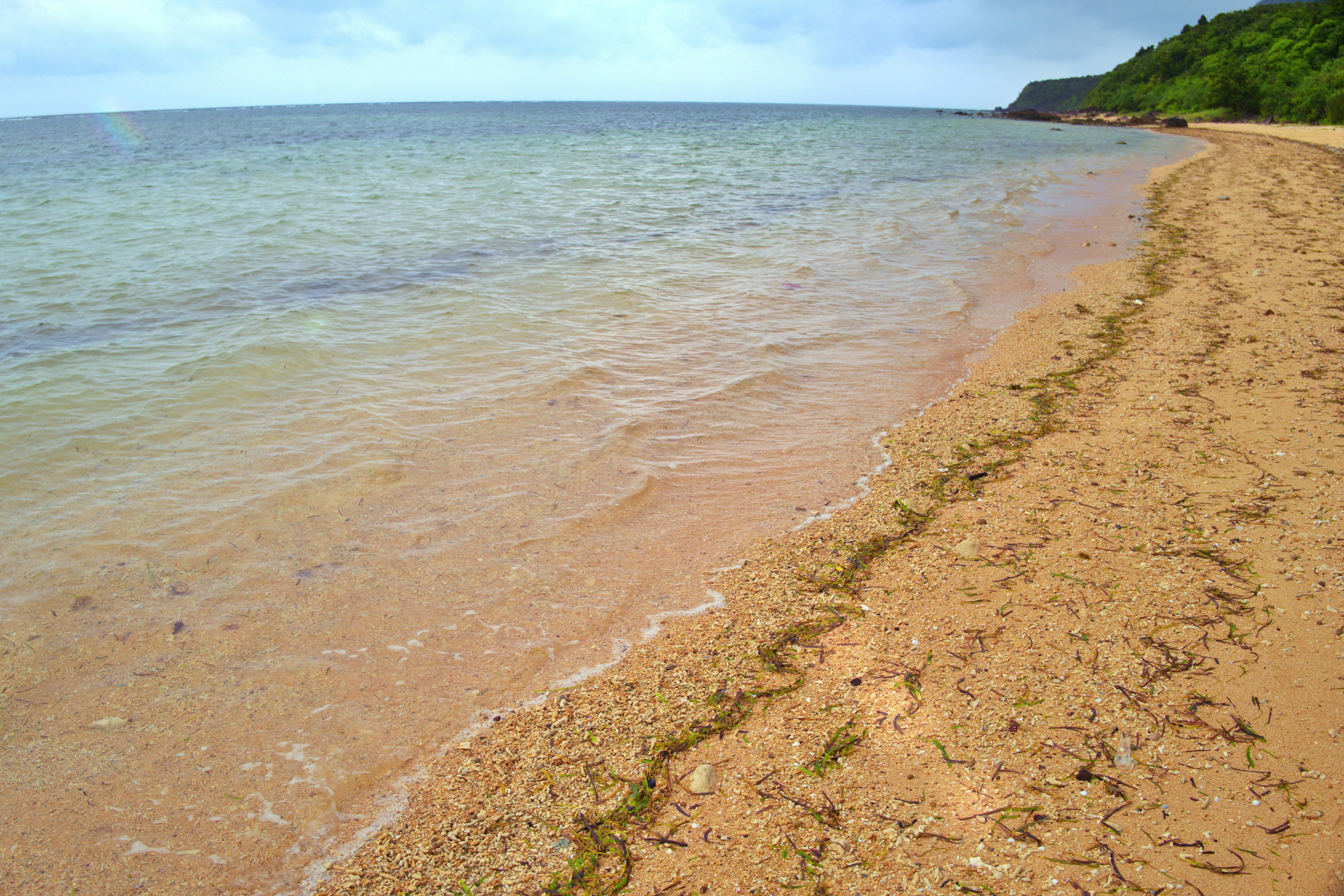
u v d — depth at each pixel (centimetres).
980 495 528
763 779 308
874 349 848
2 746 334
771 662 380
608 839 287
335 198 2008
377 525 501
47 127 11419
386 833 296
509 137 5334
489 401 689
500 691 371
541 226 1549
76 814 304
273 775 323
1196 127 5591
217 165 3203
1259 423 583
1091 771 291
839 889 256
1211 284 1030
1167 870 247
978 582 426
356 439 613
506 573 459
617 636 409
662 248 1329
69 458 578
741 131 6138
